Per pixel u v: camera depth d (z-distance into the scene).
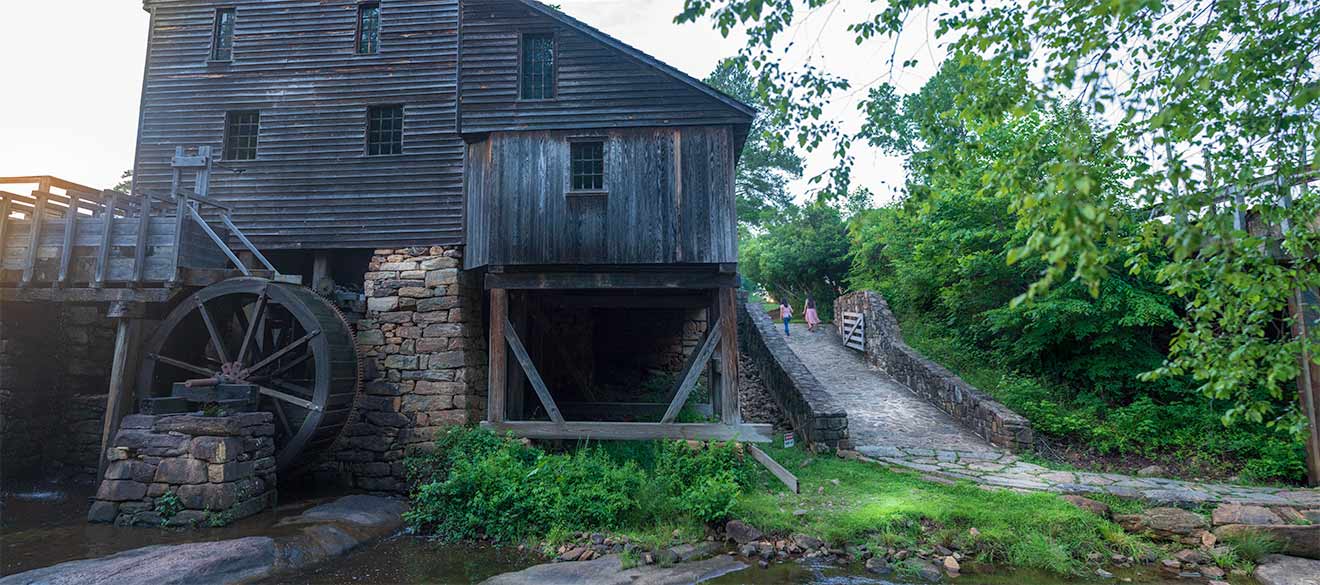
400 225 10.42
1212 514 7.18
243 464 7.92
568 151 9.89
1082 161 3.27
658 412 11.79
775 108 4.86
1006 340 12.93
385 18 10.97
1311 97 2.76
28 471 9.51
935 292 16.31
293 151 10.74
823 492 8.33
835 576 6.36
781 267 26.89
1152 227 3.50
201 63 11.11
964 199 12.35
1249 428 9.70
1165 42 3.85
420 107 10.66
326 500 8.91
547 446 10.25
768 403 13.87
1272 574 6.23
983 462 9.56
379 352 10.09
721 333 9.45
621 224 9.58
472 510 7.97
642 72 9.97
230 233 10.48
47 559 6.21
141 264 9.14
